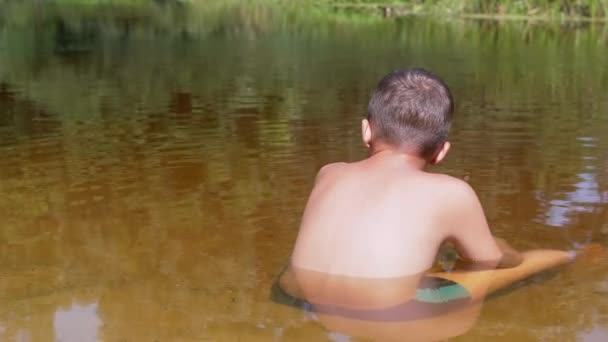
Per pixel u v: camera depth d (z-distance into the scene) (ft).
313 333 4.90
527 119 15.28
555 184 9.62
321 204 6.05
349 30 45.03
